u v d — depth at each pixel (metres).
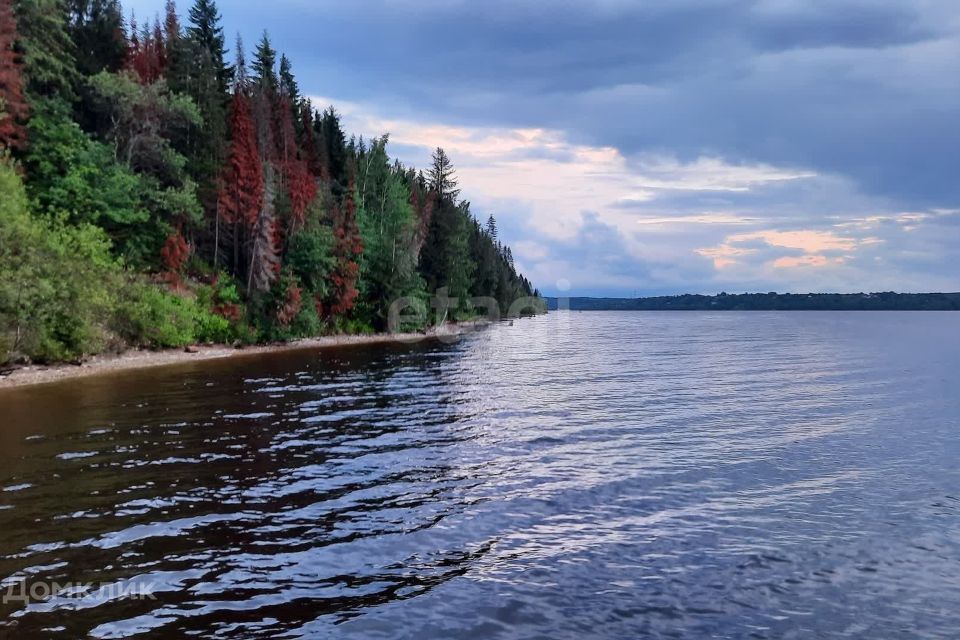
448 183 113.19
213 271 53.97
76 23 59.53
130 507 9.30
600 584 6.84
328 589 6.64
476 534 8.33
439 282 91.00
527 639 5.65
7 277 27.25
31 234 29.34
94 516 8.89
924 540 8.27
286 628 5.79
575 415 18.22
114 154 44.47
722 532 8.48
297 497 9.91
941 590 6.83
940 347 53.16
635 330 100.38
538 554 7.67
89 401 20.05
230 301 49.78
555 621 6.00
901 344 58.53
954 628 6.02
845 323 136.12
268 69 93.56
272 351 46.16
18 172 37.69
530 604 6.34
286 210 58.91
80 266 31.81
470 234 121.94
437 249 91.06
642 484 10.79
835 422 17.19
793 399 21.95
